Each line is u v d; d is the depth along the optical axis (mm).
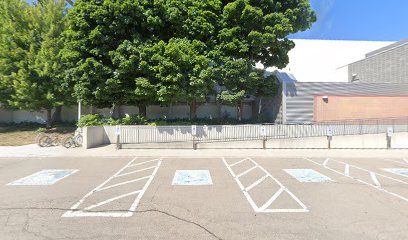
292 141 14266
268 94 17750
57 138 14453
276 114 19234
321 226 4355
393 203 5551
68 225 4297
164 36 16188
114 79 14117
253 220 4586
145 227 4250
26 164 9711
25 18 18219
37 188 6480
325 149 14039
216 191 6348
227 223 4449
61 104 18547
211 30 15133
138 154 11945
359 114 18047
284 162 10508
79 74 14570
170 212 4926
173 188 6578
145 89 13984
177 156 11648
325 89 18234
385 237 3988
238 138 14734
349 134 15109
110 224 4352
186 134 14609
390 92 18281
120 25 13875
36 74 18000
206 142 13977
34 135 17422
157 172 8469
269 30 14695
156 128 14508
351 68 25984
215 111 23250
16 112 23219
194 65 14312
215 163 10172
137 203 5414
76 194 6000
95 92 14219
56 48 17953
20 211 4906
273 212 4977
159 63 13711
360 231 4184
